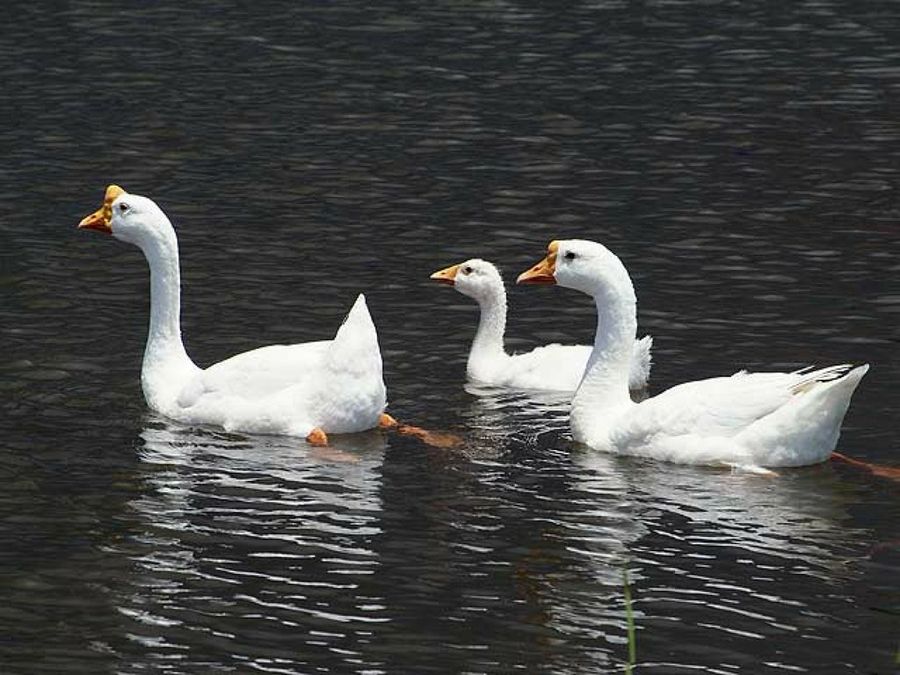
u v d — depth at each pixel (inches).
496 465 658.2
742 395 658.2
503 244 932.0
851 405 711.1
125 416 703.7
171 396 709.3
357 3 1438.2
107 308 832.3
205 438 681.0
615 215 973.8
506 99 1187.9
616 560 573.0
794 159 1066.7
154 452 664.4
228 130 1120.2
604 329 691.4
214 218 966.4
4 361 759.7
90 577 559.2
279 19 1390.3
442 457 665.6
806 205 986.1
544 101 1183.6
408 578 560.4
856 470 647.1
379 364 686.5
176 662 506.6
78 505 613.9
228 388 694.5
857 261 895.7
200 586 553.6
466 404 733.3
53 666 503.5
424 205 991.6
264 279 876.6
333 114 1155.9
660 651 513.0
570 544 585.9
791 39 1333.7
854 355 768.3
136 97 1183.6
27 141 1090.7
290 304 843.4
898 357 764.0
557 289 890.1
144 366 719.1
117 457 658.2
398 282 877.2
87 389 732.0
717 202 992.2
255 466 651.5
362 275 885.8
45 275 874.1
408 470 650.8
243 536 589.9
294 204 992.2
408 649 514.9
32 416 699.4
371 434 689.0
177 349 719.7
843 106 1171.3
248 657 509.7
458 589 552.4
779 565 568.7
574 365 756.0
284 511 610.9
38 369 752.3
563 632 524.7
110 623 529.7
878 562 570.6
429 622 531.2
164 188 1013.8
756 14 1405.0
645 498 624.7
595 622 531.5
